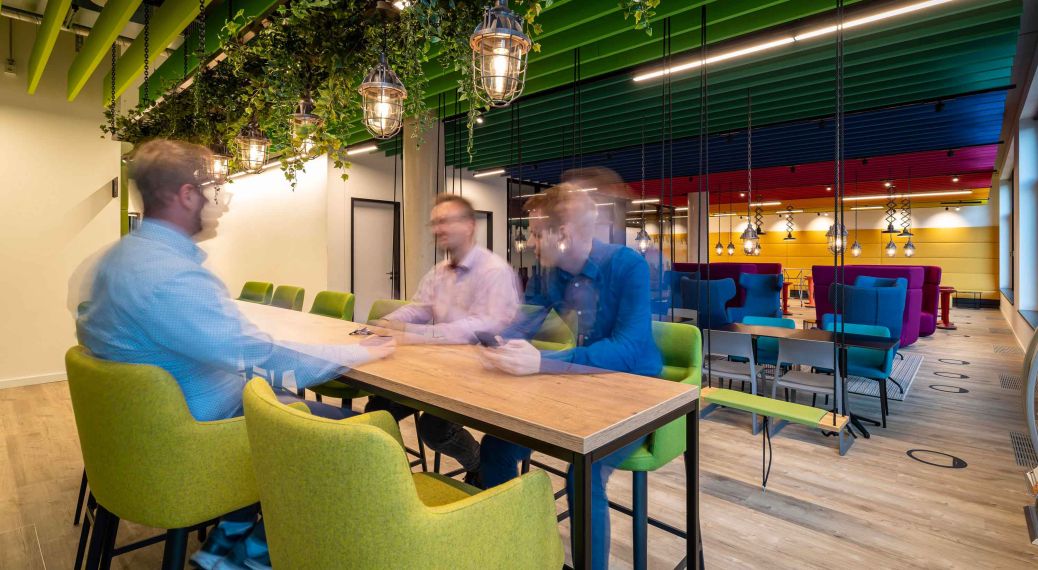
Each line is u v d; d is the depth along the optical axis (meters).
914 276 6.76
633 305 1.82
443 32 2.46
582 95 5.90
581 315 2.02
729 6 3.75
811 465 3.28
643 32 4.20
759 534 2.44
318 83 2.97
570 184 2.02
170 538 1.42
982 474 3.15
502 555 1.04
